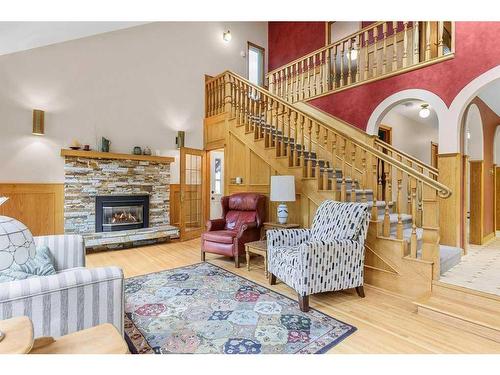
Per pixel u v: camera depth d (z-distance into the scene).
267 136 4.82
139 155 5.31
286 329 2.17
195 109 6.50
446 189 2.59
